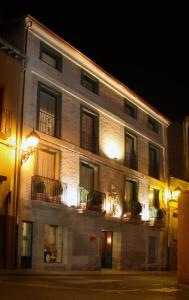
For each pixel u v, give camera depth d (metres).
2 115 18.50
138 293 11.80
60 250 21.30
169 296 11.62
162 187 31.95
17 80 19.53
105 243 26.36
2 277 14.30
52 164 21.47
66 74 22.73
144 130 30.06
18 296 9.18
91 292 11.02
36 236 19.61
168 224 31.80
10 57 19.30
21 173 19.05
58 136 21.81
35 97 20.45
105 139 25.53
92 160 24.11
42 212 20.09
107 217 24.91
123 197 26.73
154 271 28.30
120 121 27.12
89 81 24.97
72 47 22.75
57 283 13.17
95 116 24.98
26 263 18.95
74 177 22.52
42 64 21.06
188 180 34.59
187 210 16.69
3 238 17.95
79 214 22.52
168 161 35.12
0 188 18.02
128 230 26.98
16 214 18.53
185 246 16.45
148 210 29.61
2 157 18.25
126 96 28.05
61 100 22.20
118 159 26.61
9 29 20.53
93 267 23.11
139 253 27.95
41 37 21.11
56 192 20.77
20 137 19.19
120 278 18.34
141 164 29.30
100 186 24.59
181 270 16.45
